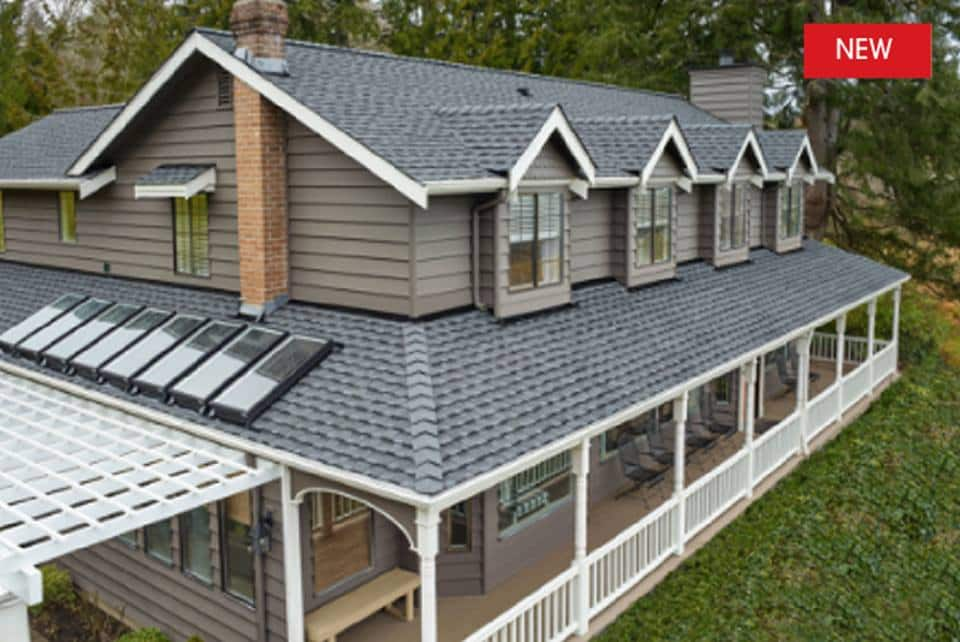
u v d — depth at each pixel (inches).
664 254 597.0
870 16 1003.3
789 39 1054.4
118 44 1461.6
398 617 427.5
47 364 480.4
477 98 557.3
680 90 1140.5
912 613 514.6
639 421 595.5
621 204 556.7
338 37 1646.2
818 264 805.9
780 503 583.5
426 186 374.3
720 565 491.2
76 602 485.4
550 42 1588.3
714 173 645.3
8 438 399.9
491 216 434.9
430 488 298.0
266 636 390.6
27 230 668.1
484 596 453.4
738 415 700.7
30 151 706.2
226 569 408.5
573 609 403.9
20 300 600.1
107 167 558.3
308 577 389.7
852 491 625.3
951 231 1025.5
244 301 461.1
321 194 438.9
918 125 995.3
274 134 445.4
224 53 442.3
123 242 569.9
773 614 461.4
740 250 711.7
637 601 441.1
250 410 366.0
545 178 454.6
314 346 404.8
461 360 390.0
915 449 724.0
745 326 565.9
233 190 481.4
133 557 455.5
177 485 336.5
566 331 458.9
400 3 1752.0
